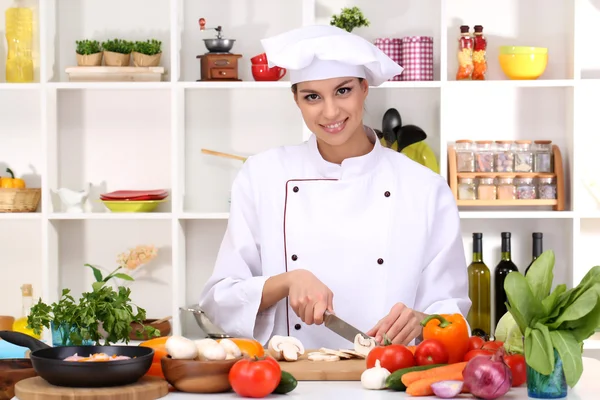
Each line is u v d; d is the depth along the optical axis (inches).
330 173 92.7
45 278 142.9
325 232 91.5
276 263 92.4
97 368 57.3
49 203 143.2
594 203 145.3
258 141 150.1
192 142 150.3
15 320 145.9
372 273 90.9
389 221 91.6
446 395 58.1
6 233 152.5
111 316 67.1
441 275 91.7
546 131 146.6
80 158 151.3
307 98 85.1
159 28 150.2
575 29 139.7
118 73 141.9
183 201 147.0
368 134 96.7
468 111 146.9
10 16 144.9
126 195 143.2
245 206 94.4
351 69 83.5
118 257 148.3
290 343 72.5
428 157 140.7
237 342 67.4
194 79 149.7
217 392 60.6
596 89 145.4
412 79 139.3
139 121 150.8
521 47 138.6
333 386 63.8
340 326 75.9
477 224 147.4
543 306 59.2
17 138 151.9
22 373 62.5
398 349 64.6
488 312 138.3
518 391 61.0
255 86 138.7
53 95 146.4
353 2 147.3
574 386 61.9
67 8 150.0
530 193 141.0
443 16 137.3
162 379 61.5
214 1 149.4
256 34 149.4
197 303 149.6
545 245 146.9
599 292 58.4
